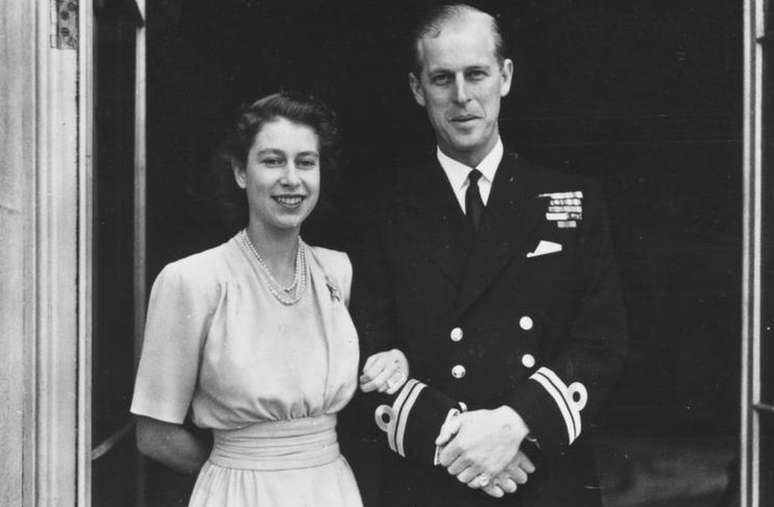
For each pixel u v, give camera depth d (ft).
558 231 8.95
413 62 9.18
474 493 8.68
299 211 8.26
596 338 8.74
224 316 8.13
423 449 8.45
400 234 9.19
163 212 17.65
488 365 8.75
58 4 7.70
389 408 8.68
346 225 19.01
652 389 19.06
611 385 8.71
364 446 17.04
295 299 8.40
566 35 18.98
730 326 18.95
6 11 7.39
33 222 7.63
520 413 8.30
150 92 17.21
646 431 18.89
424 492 8.84
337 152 8.83
